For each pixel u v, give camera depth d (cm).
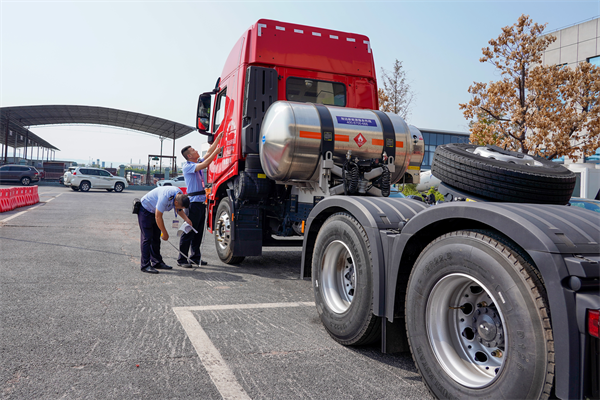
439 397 241
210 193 762
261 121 584
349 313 327
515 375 196
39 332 343
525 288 197
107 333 348
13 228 1006
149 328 364
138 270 610
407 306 270
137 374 274
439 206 253
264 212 648
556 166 315
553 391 186
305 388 264
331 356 319
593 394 178
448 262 238
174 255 764
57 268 595
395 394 261
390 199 350
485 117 1945
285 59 615
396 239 284
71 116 4403
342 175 472
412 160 530
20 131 5450
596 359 179
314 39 639
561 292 183
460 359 241
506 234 209
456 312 250
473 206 231
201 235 677
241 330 369
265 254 817
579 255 190
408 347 303
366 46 675
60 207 1698
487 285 214
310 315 423
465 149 338
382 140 507
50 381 260
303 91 628
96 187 3192
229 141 649
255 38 602
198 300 463
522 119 1661
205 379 271
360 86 665
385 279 293
